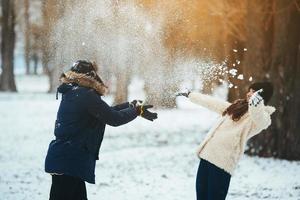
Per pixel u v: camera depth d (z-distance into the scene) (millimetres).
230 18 12102
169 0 10898
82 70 5117
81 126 4934
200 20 11641
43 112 24969
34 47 43094
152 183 8406
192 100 5781
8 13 43125
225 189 5387
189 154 11695
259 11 10867
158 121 20922
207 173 5449
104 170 9703
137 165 10266
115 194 7598
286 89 10516
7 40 43719
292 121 10469
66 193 4887
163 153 11906
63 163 4840
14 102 31750
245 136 5352
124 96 22016
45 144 14055
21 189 8094
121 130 17688
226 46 12398
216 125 5512
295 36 10508
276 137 10656
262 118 5180
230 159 5336
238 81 11422
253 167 9602
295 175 8859
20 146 13602
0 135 15984
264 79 10758
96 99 4941
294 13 10477
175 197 7398
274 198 7145
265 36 10828
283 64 10523
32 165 10562
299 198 7125
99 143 5113
